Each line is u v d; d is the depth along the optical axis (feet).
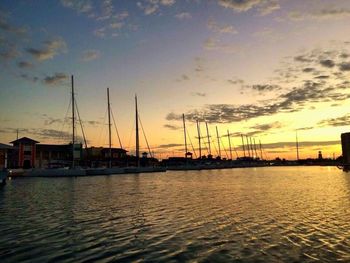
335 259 47.06
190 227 68.18
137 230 65.67
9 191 157.79
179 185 192.03
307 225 69.67
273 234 61.77
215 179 258.57
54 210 92.99
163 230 65.62
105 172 329.11
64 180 249.96
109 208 96.12
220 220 75.66
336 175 324.39
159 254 49.85
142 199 118.93
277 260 46.80
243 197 123.34
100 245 54.85
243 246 53.83
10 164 377.09
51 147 437.58
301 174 356.18
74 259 47.62
